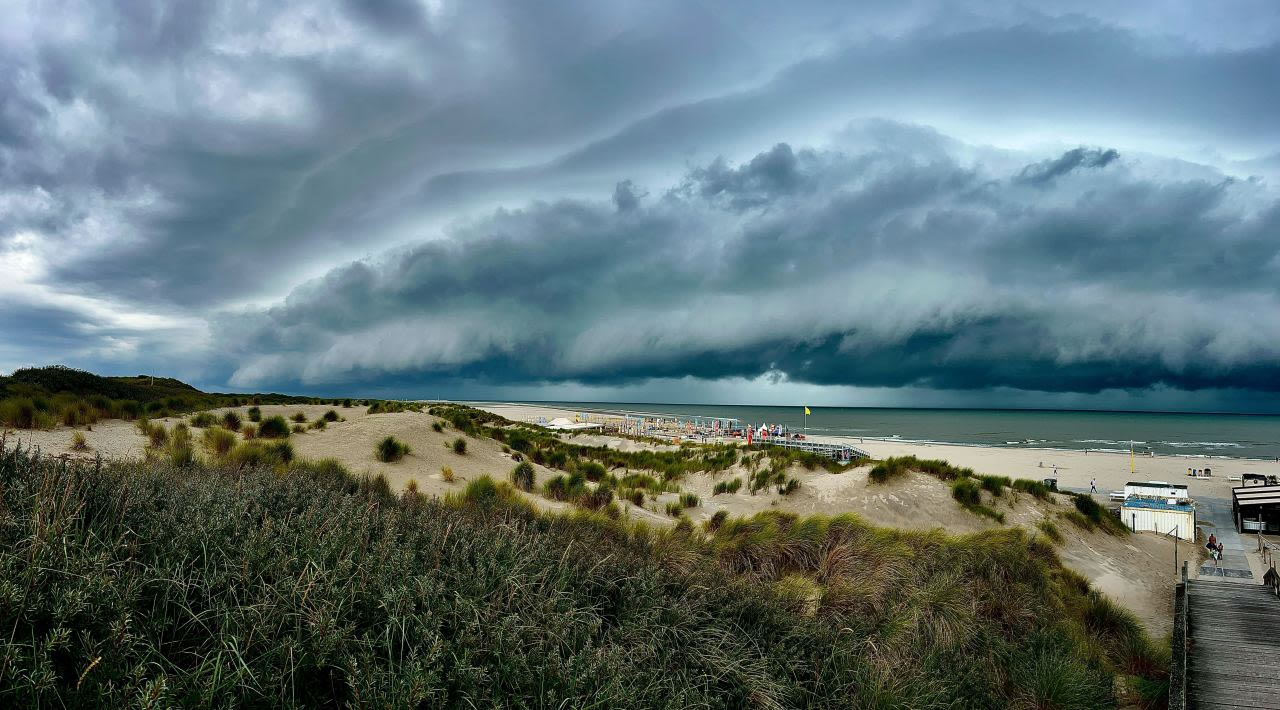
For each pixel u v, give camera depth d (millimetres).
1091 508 23156
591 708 3635
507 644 3838
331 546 4336
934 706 5816
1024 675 7469
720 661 5059
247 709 2781
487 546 5621
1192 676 8234
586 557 6613
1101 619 11250
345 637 3234
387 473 15305
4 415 12828
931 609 8352
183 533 3898
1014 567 11539
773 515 12078
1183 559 23969
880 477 22141
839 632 6918
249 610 3182
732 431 92938
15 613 2625
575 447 36000
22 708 2275
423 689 2955
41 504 3381
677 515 16516
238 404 26844
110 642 2689
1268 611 10992
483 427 28969
